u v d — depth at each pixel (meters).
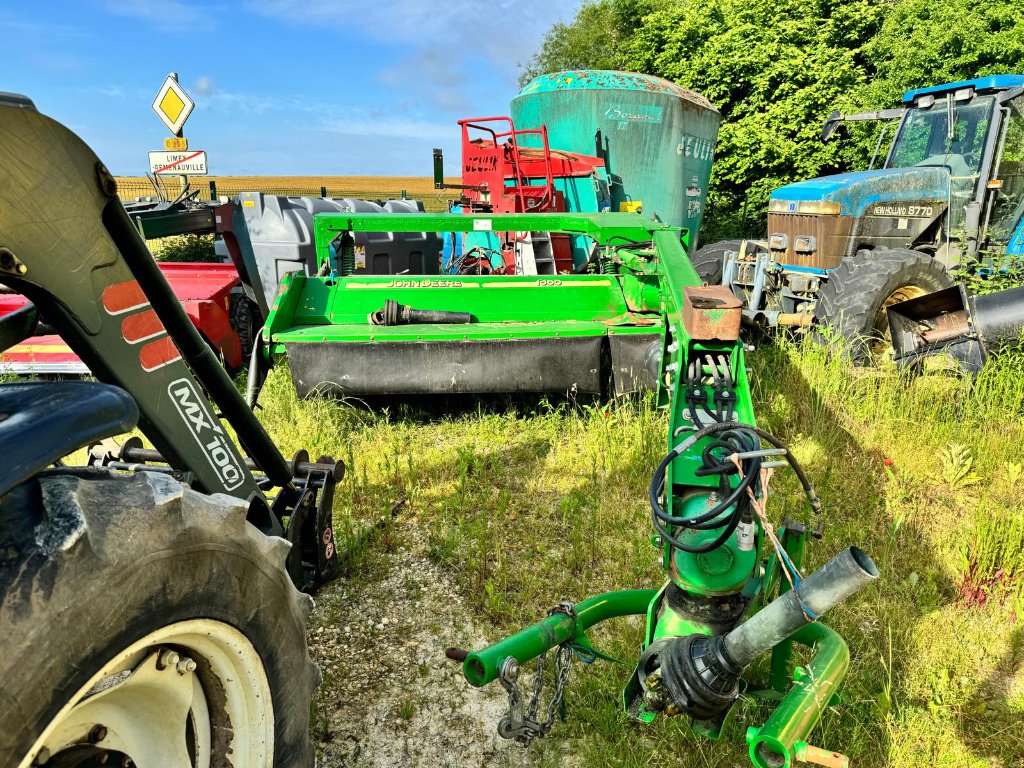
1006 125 6.92
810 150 13.81
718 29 14.73
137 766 1.54
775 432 4.95
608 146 9.27
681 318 2.99
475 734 2.65
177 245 12.91
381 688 2.87
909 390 5.10
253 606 1.64
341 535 3.84
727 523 2.07
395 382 5.06
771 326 6.39
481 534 3.84
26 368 5.64
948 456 4.39
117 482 1.42
